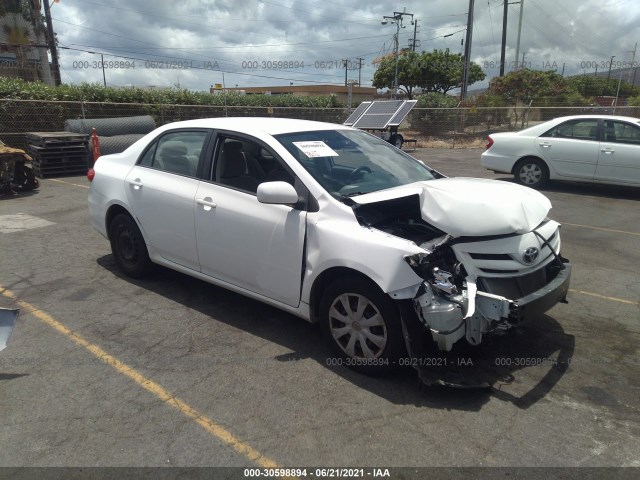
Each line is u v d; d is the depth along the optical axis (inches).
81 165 471.5
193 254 163.5
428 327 114.0
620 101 1814.7
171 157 173.3
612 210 326.0
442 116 991.0
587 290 190.7
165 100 749.3
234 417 112.8
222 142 157.8
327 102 1130.7
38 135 457.1
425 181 151.8
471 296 113.1
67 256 223.9
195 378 128.0
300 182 136.7
